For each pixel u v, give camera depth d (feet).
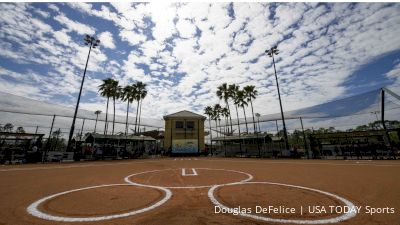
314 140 82.23
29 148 67.87
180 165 51.52
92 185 22.57
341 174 30.07
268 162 60.18
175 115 147.13
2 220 11.70
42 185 22.71
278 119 99.76
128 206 14.35
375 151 71.15
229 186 21.44
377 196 16.53
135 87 142.20
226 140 117.60
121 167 46.39
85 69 90.38
